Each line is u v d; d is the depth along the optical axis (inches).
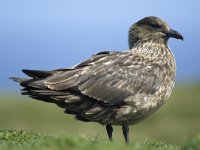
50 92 614.2
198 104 1519.4
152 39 689.0
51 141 516.4
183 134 1353.3
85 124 1320.1
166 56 672.4
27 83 612.4
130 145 542.3
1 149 516.1
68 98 618.8
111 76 629.0
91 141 525.3
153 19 694.5
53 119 1438.2
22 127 1413.6
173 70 669.9
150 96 637.9
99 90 621.3
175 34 690.8
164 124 1389.0
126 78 633.0
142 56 663.1
